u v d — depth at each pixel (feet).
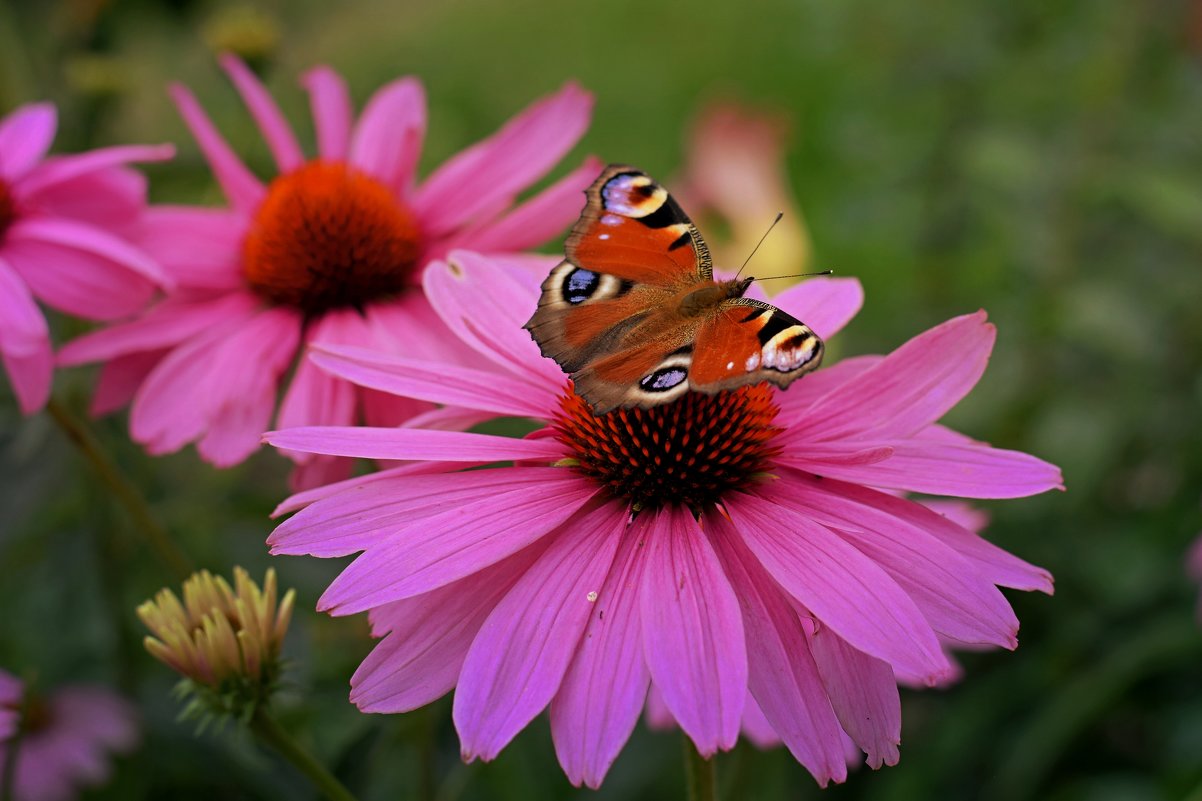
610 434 1.47
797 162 3.45
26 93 2.12
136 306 1.69
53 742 1.80
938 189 2.31
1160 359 2.14
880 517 1.44
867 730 1.40
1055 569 2.05
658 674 1.37
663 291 1.48
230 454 1.61
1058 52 2.20
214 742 1.72
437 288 1.56
